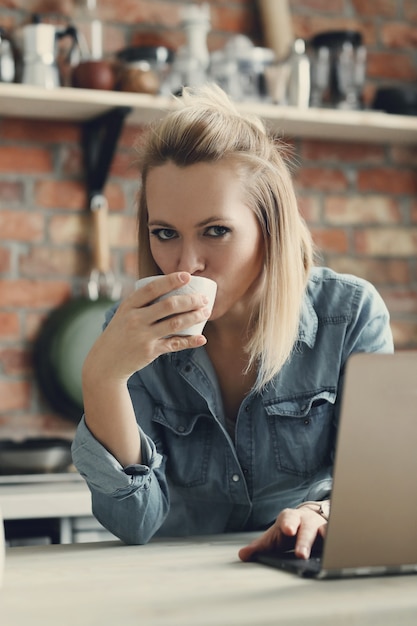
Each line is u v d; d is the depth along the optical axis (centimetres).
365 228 344
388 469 105
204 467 168
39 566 120
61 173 308
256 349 161
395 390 105
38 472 261
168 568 117
